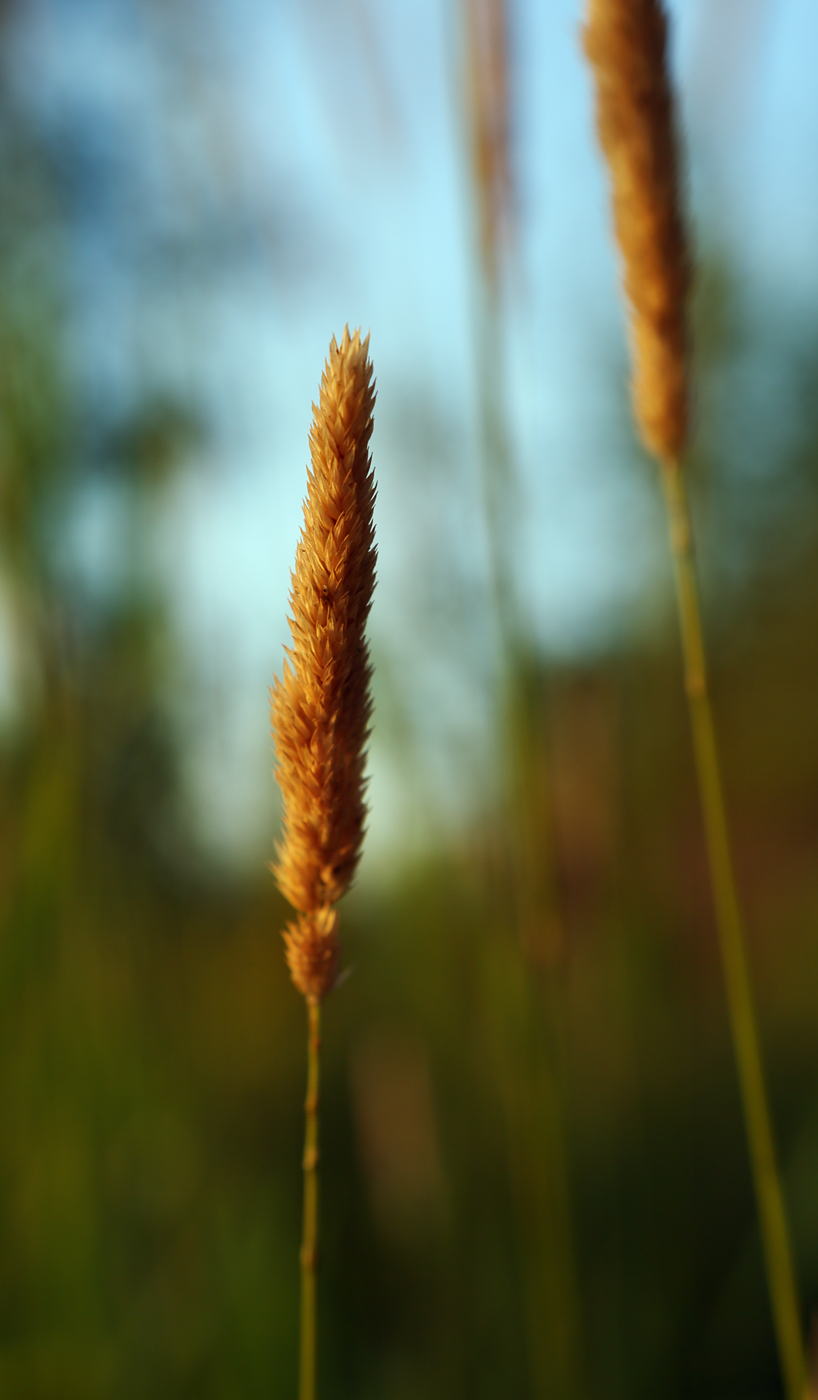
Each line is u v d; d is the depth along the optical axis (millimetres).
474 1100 515
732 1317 490
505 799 469
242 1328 442
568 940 532
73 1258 419
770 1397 469
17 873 422
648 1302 496
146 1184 464
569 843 537
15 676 432
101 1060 444
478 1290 492
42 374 456
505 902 457
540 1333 373
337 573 248
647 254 304
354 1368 468
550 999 378
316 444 248
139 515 489
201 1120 498
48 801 425
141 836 497
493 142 384
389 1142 503
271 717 250
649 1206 521
